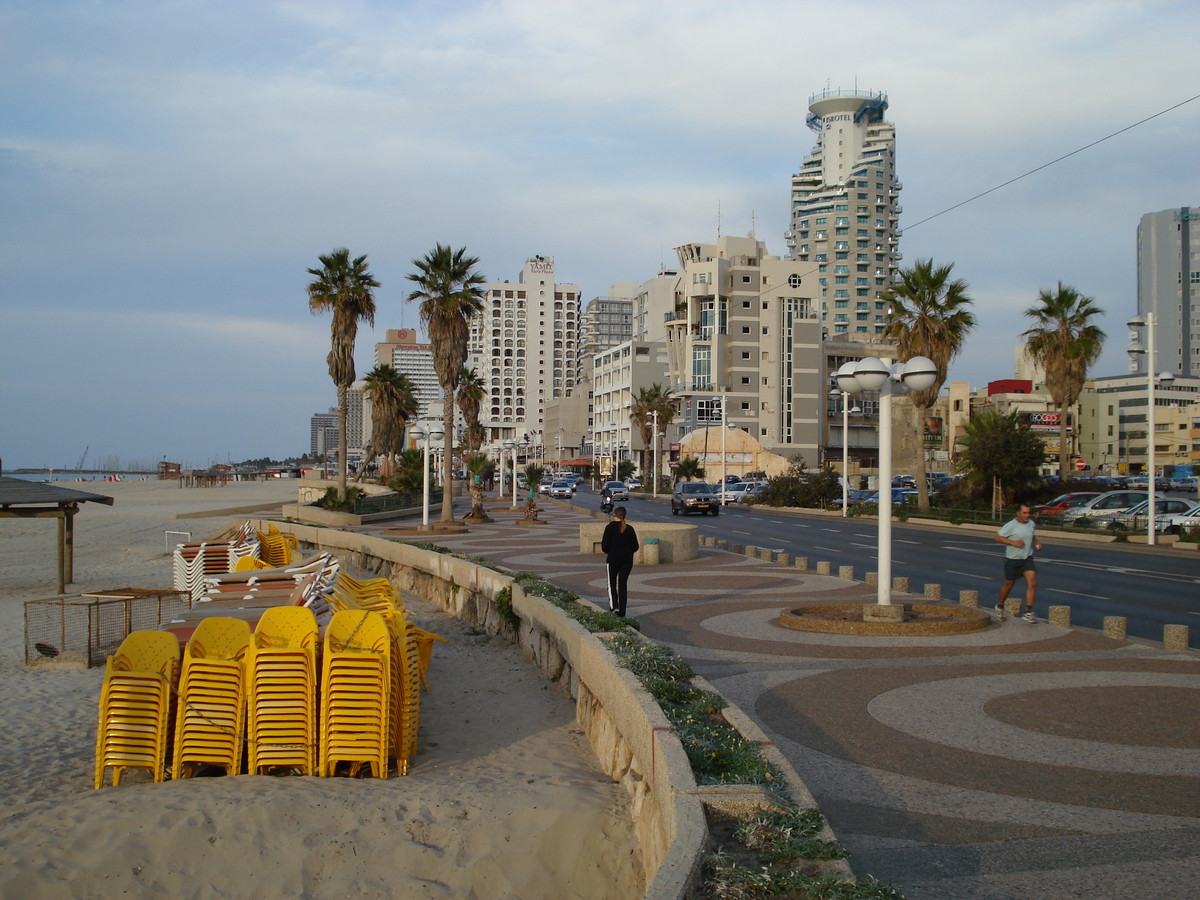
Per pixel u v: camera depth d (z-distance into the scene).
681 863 4.06
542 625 12.48
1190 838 5.38
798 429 109.94
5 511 21.14
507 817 7.20
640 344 123.62
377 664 8.34
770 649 11.26
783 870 4.16
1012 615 14.09
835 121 178.88
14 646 14.32
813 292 112.25
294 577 12.52
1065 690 9.12
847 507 49.75
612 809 7.26
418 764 8.83
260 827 7.00
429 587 20.39
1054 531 34.62
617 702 7.68
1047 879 4.83
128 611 14.23
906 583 17.23
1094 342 42.59
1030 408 114.06
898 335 42.16
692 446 96.81
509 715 10.64
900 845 5.31
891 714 8.22
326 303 44.31
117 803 7.52
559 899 6.12
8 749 9.35
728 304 109.12
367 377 69.25
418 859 6.57
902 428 116.00
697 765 5.52
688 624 13.11
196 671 8.32
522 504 59.25
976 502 42.75
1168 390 119.00
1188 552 28.22
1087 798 6.07
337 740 8.23
